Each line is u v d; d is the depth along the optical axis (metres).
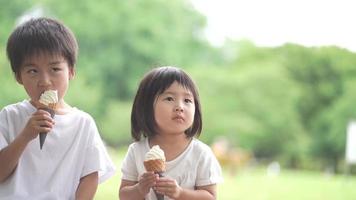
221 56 28.06
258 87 25.69
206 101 25.19
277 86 25.78
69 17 23.11
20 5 21.86
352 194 16.55
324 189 17.53
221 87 25.44
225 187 16.86
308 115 26.72
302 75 27.14
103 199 11.04
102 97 23.16
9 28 21.27
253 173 22.61
